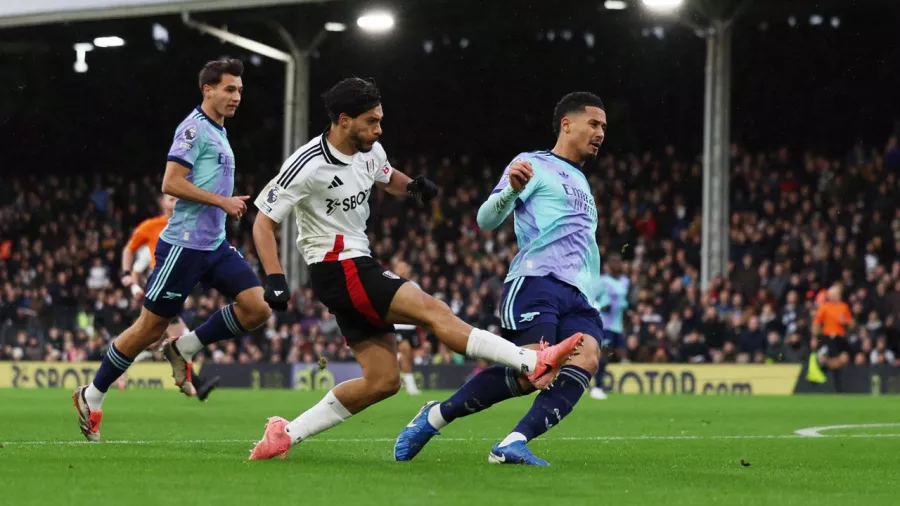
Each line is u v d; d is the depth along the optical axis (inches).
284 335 900.6
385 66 1284.4
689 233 1005.8
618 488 186.1
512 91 1278.3
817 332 772.0
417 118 1309.1
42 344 1009.5
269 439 223.0
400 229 1115.3
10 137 1360.7
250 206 1252.5
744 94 1206.3
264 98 1293.1
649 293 845.2
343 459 227.9
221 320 316.8
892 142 1019.9
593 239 235.6
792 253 916.0
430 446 277.7
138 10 933.8
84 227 1211.9
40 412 442.9
